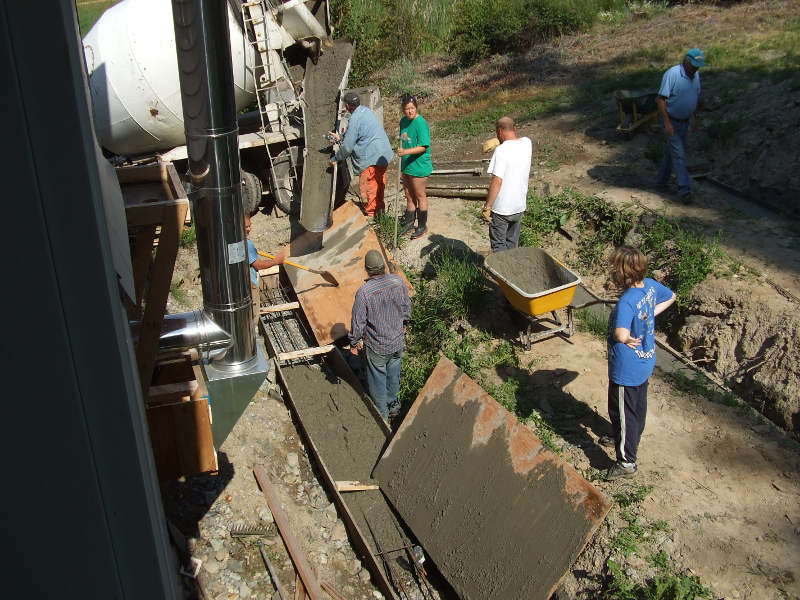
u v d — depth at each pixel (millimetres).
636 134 11852
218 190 4418
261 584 5457
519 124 13242
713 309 7730
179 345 4441
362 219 9320
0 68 1834
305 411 7262
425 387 6320
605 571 5082
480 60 18547
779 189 9398
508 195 7652
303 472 6625
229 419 4871
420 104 15984
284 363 8000
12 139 1896
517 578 5039
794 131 9875
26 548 2387
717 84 12609
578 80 15219
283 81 10477
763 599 4645
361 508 6191
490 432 5742
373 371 6789
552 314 8180
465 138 13242
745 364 7211
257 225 10703
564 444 6223
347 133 9516
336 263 8867
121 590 2578
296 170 10773
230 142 4332
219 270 4637
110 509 2410
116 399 2262
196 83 4121
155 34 9266
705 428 6230
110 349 2193
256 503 6102
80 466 2314
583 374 7129
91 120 2328
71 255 2045
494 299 8336
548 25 18359
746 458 5840
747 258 8172
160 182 4246
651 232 8828
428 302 8203
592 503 4930
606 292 8844
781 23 15773
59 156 1946
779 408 6656
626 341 5164
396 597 5340
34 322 2088
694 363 7465
